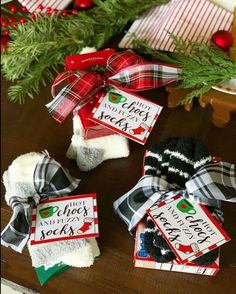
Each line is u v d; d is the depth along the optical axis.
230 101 0.65
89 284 0.60
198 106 0.71
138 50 0.75
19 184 0.61
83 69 0.68
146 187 0.58
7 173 0.64
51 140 0.72
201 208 0.57
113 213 0.64
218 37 0.68
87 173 0.67
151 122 0.64
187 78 0.66
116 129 0.63
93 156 0.66
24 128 0.74
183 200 0.58
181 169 0.59
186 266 0.56
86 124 0.64
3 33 0.79
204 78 0.64
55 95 0.70
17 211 0.59
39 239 0.58
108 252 0.61
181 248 0.54
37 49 0.71
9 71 0.74
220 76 0.64
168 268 0.58
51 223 0.59
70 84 0.65
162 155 0.61
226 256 0.59
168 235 0.55
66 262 0.59
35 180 0.60
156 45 0.73
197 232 0.55
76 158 0.68
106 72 0.68
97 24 0.76
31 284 0.61
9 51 0.73
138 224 0.59
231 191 0.56
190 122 0.70
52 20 0.75
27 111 0.75
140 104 0.65
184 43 0.69
